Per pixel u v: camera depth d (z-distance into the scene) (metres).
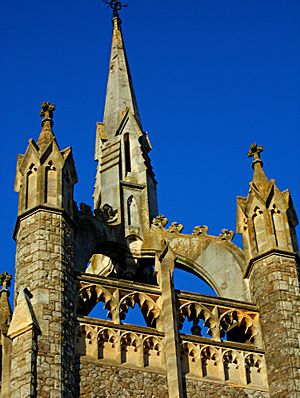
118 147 54.12
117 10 62.44
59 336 42.50
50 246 45.09
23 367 41.09
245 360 45.38
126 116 55.47
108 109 56.56
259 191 49.84
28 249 45.09
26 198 46.72
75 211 48.16
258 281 47.59
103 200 52.53
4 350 42.31
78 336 43.72
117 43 60.53
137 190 52.88
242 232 49.66
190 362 44.75
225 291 49.12
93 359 43.19
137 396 42.69
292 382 43.94
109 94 57.41
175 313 45.59
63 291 44.03
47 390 40.81
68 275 44.81
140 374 43.41
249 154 51.62
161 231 51.16
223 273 49.59
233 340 48.22
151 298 46.00
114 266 50.75
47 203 46.34
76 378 42.34
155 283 51.44
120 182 52.72
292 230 49.53
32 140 47.91
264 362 45.47
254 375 45.19
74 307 44.22
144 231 51.41
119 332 44.31
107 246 50.16
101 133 55.25
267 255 47.88
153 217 52.31
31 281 44.03
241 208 50.06
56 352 41.97
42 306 43.12
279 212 49.41
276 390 44.25
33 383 40.72
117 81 57.84
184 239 51.00
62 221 46.09
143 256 50.75
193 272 50.72
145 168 53.69
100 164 54.03
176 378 43.34
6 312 46.91
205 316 46.50
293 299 46.56
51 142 48.03
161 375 43.62
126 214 51.72
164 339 44.75
